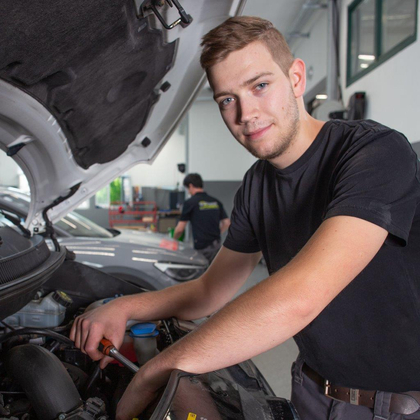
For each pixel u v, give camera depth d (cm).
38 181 122
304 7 541
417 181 77
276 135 87
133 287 141
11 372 87
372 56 450
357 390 100
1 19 64
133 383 76
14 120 95
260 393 97
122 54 93
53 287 135
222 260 121
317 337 97
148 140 151
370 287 89
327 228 69
